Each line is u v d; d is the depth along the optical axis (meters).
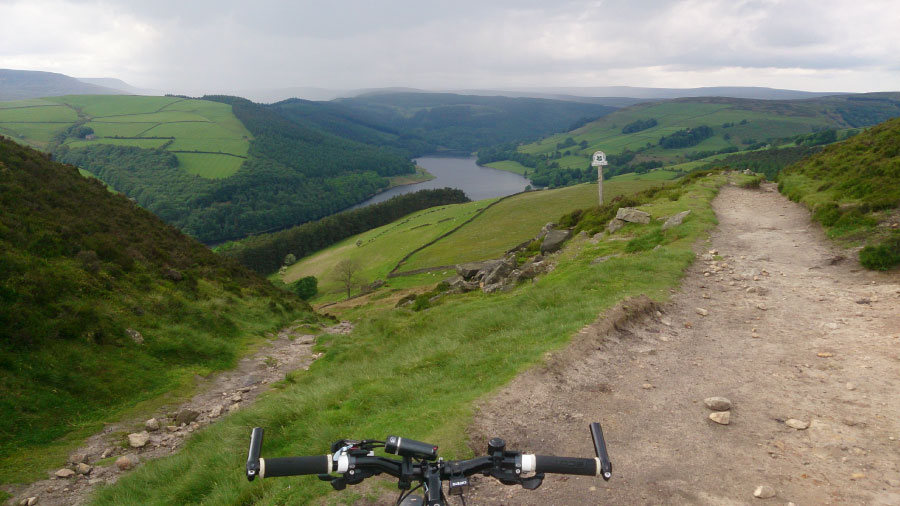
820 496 5.71
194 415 14.88
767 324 12.16
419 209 197.88
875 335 10.59
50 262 21.48
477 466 2.42
